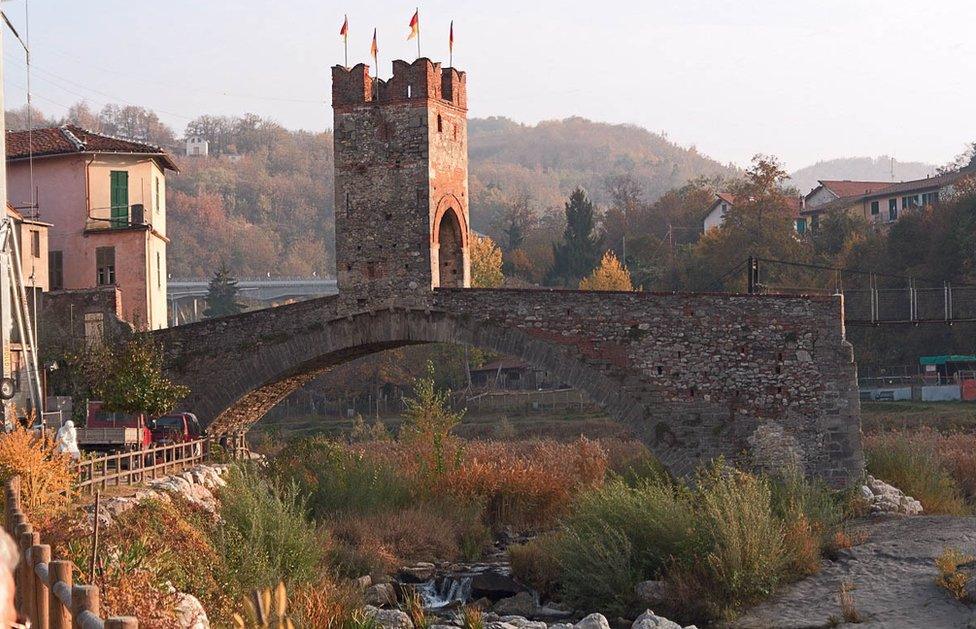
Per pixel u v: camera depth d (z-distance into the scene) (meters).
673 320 43.38
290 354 48.72
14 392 35.69
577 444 55.69
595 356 44.09
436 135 48.28
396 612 30.06
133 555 21.77
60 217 60.28
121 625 10.70
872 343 89.56
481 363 103.62
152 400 41.19
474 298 46.12
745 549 32.41
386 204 47.94
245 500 32.16
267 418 103.44
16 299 39.00
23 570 15.24
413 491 45.56
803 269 96.88
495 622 30.91
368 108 48.28
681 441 43.12
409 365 100.44
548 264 144.00
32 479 25.03
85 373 47.53
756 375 42.62
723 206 137.88
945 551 33.03
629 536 34.50
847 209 114.19
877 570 33.25
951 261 86.88
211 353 49.47
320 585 30.08
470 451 54.50
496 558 40.19
